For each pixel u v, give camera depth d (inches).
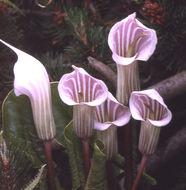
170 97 32.6
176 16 33.5
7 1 31.4
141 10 34.3
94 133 28.8
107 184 28.4
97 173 25.7
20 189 27.1
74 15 33.6
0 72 33.9
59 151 31.6
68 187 34.3
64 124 29.7
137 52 25.6
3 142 26.9
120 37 25.6
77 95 25.3
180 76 32.7
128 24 25.3
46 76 24.6
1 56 34.2
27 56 24.5
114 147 27.1
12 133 28.6
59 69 34.1
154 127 25.4
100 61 34.2
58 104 29.7
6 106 28.4
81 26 33.4
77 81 25.1
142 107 26.0
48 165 26.4
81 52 34.1
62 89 24.8
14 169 26.7
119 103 25.4
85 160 26.3
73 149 27.3
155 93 24.6
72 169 27.7
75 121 25.3
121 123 25.8
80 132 25.4
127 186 29.0
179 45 34.4
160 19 33.3
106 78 33.4
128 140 28.0
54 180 26.8
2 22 34.5
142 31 25.4
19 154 27.1
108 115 26.7
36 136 28.7
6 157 26.5
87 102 24.6
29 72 24.2
